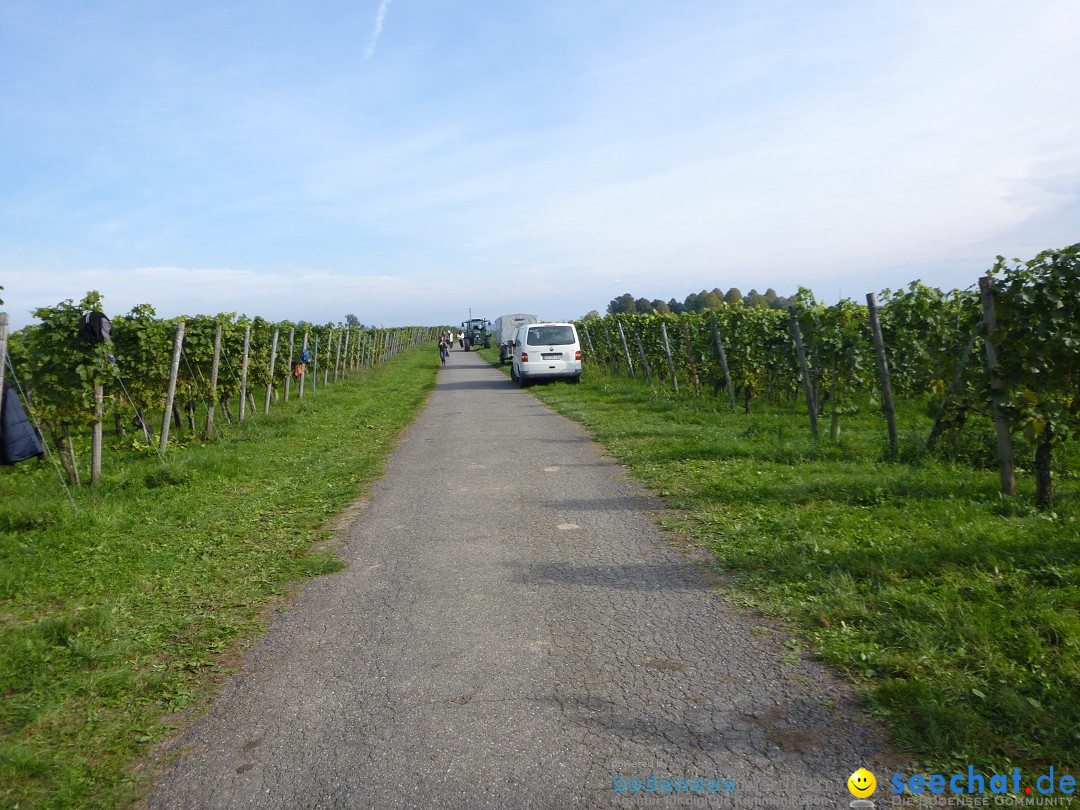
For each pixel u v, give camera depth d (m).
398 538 6.31
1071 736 2.86
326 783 2.88
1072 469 7.12
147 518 7.05
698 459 8.80
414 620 4.49
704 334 15.35
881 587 4.37
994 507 5.84
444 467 9.48
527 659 3.88
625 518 6.54
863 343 9.59
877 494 6.46
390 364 40.81
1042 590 4.08
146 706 3.59
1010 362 6.00
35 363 8.44
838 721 3.13
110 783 2.96
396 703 3.48
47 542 6.22
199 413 17.42
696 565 5.19
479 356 47.78
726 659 3.76
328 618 4.60
